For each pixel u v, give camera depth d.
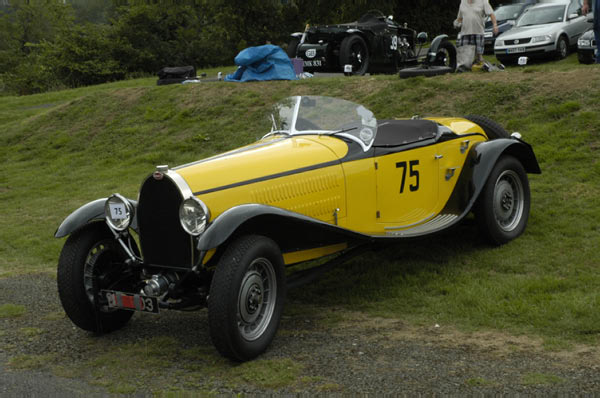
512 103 9.45
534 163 6.27
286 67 13.99
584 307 4.21
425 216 5.61
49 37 59.62
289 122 5.27
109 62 35.78
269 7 40.06
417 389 3.33
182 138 12.23
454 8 37.84
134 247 4.61
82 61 35.88
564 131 8.33
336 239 4.70
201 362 3.92
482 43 11.22
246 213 3.83
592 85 9.16
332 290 5.26
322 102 5.25
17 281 6.04
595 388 3.19
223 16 39.47
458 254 5.75
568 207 6.44
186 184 4.00
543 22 16.20
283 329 4.43
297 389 3.44
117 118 14.03
